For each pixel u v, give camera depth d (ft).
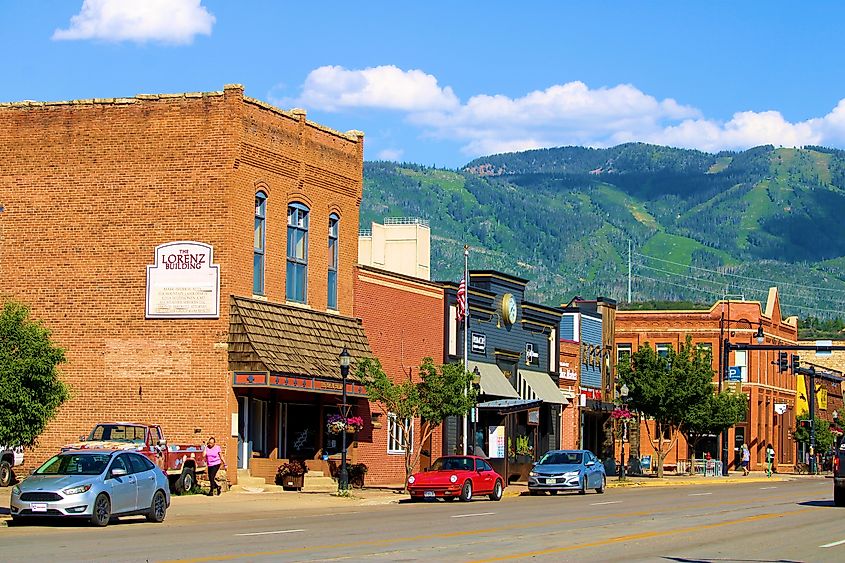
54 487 94.84
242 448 147.74
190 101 146.72
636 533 94.94
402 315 180.65
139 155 147.64
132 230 147.23
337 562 70.23
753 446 322.14
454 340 193.36
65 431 146.51
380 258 237.86
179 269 145.18
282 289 155.33
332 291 166.50
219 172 145.18
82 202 148.97
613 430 259.19
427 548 79.87
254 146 149.07
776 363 288.71
